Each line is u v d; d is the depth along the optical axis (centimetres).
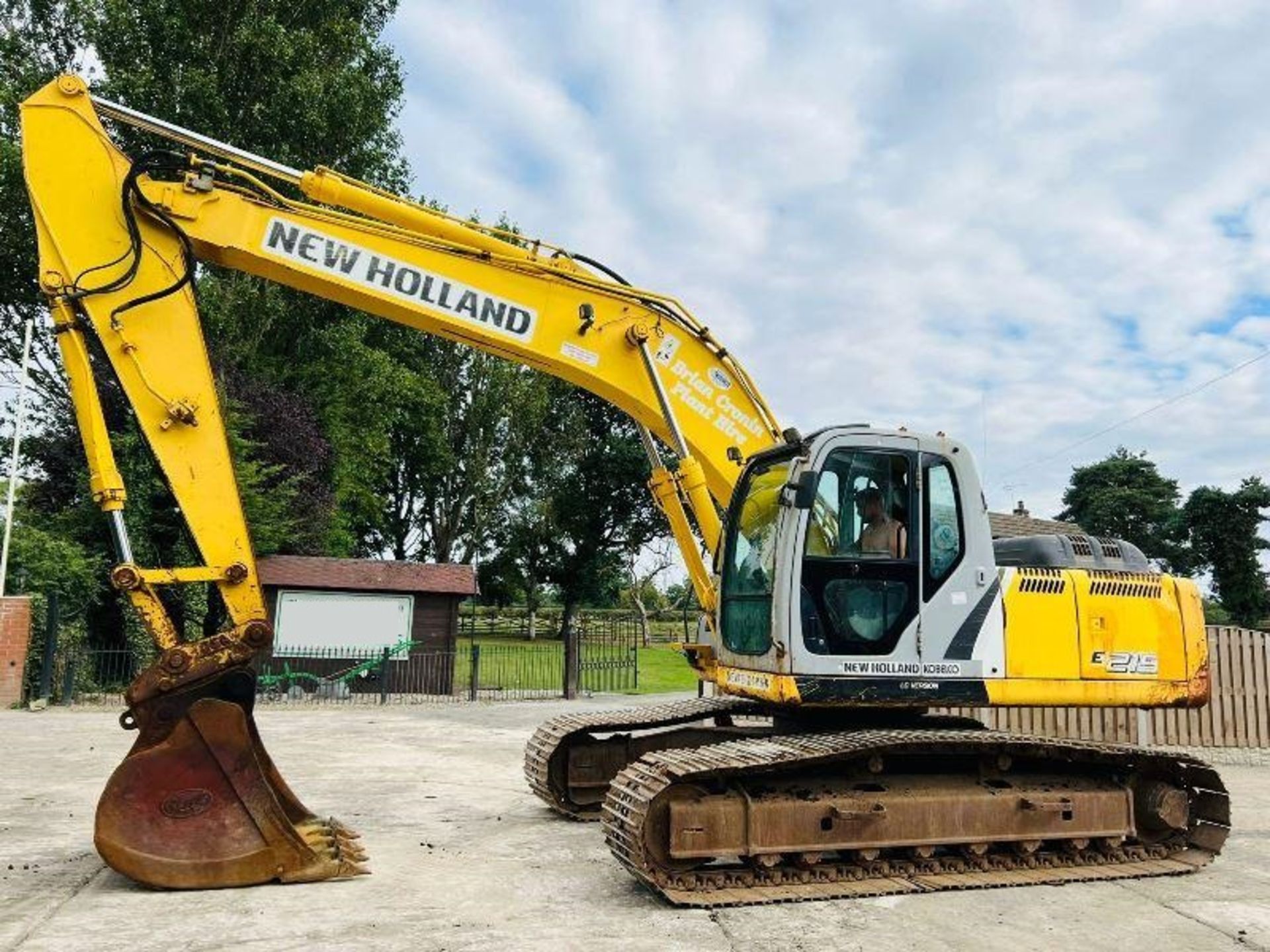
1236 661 1273
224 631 591
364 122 2533
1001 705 629
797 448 620
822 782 614
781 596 595
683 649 717
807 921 510
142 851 530
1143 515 4644
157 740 551
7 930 463
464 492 4206
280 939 455
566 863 628
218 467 590
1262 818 827
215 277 2439
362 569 2145
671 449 709
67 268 589
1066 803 637
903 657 610
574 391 4475
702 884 554
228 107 2420
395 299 657
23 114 600
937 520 635
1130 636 667
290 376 2778
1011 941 482
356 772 998
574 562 4650
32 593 1775
